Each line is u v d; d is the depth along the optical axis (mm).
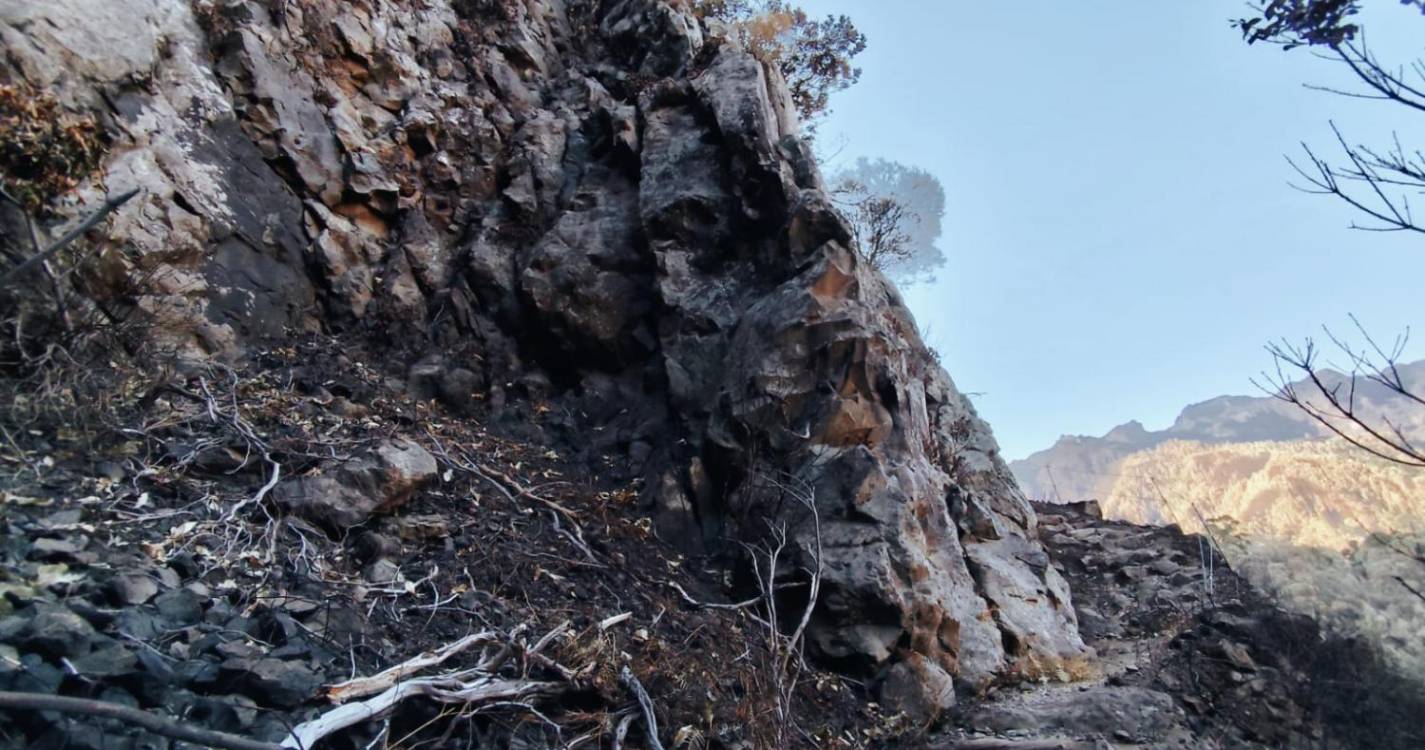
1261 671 5691
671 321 6395
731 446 5594
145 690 2598
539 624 3922
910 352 7586
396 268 6609
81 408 3738
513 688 3309
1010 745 4617
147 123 5449
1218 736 5105
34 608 2713
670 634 4371
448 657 3338
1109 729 4871
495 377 6434
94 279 4461
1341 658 5656
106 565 3100
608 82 8516
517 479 5262
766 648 4621
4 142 3953
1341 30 2928
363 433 4797
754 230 6566
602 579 4621
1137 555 8180
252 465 4164
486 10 8414
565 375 6633
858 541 5164
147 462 3865
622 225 6914
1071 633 6320
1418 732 5176
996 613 5984
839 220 6215
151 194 5188
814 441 5559
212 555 3430
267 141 6277
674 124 7309
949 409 7953
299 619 3293
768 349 5766
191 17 6262
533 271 6602
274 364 5484
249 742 2236
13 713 2301
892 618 4996
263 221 6012
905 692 4879
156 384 4336
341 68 7078
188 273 5285
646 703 3535
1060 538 8828
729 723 3840
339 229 6453
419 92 7453
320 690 2816
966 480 7398
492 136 7508
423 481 4477
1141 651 6215
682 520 5566
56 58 4992
